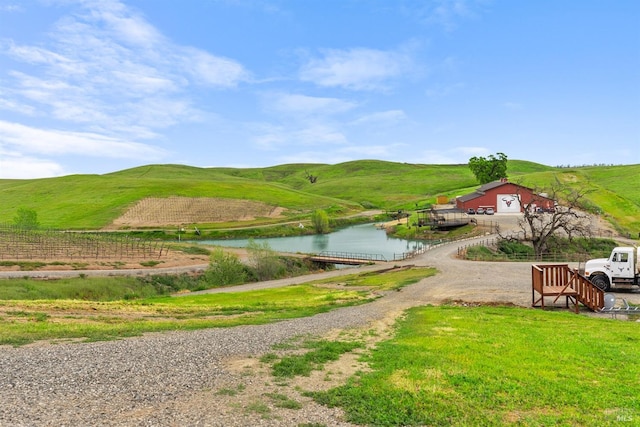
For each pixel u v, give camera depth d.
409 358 16.52
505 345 18.70
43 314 26.02
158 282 62.66
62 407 11.12
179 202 171.38
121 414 10.85
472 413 11.38
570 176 155.88
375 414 11.27
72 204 163.50
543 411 11.56
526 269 51.06
